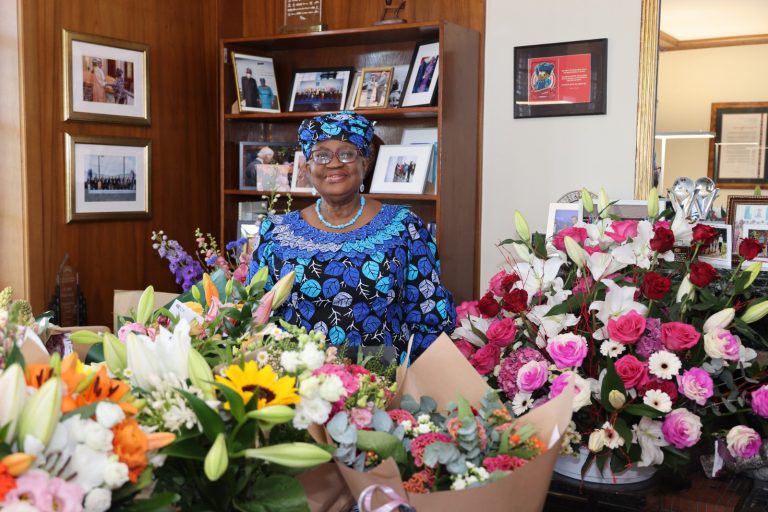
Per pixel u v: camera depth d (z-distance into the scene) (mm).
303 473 1000
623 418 1390
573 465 1435
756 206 2332
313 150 2141
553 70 3797
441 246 3695
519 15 3871
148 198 4254
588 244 1542
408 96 3895
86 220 3918
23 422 689
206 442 898
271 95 4293
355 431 971
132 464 755
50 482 676
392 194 3840
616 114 3678
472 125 3949
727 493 1393
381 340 2102
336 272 2100
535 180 3898
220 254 4250
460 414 1013
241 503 900
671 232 1448
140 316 1210
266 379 916
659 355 1349
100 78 3947
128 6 4098
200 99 4582
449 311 2209
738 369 1532
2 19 3619
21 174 3645
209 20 4598
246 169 4324
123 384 852
